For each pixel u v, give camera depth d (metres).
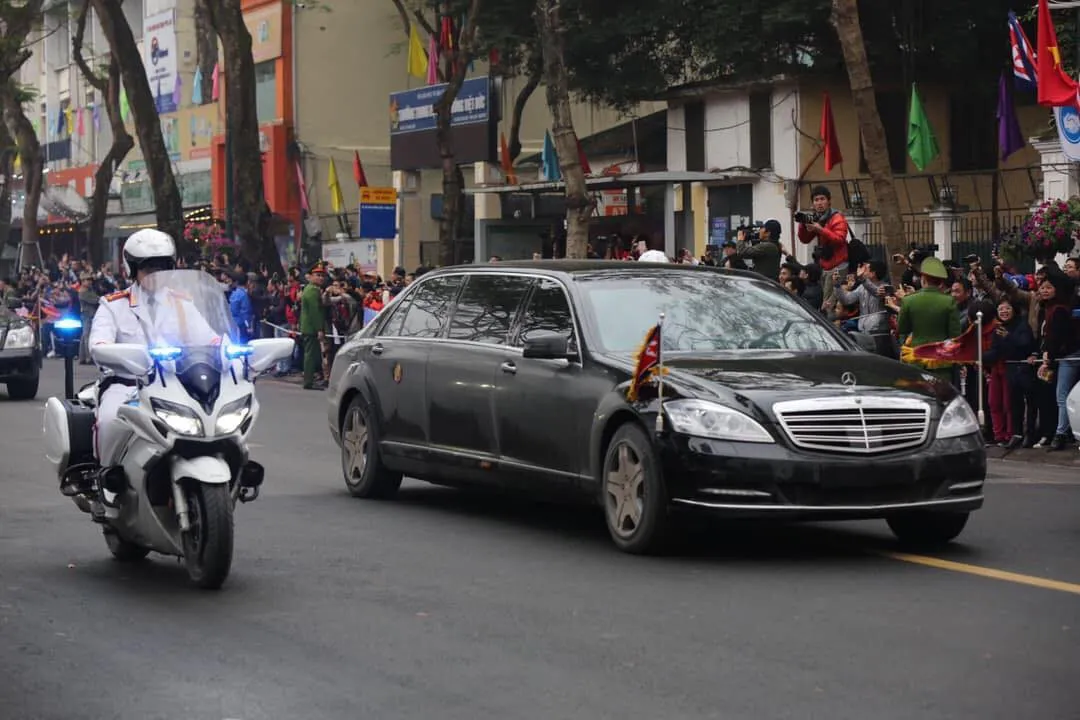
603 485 12.52
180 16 69.50
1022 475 18.12
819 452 11.59
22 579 11.48
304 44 61.31
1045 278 19.86
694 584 11.02
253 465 11.22
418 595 10.71
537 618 9.92
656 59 45.66
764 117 43.56
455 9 48.03
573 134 31.55
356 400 15.92
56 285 49.84
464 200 53.19
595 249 38.94
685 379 12.01
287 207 61.09
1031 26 39.81
